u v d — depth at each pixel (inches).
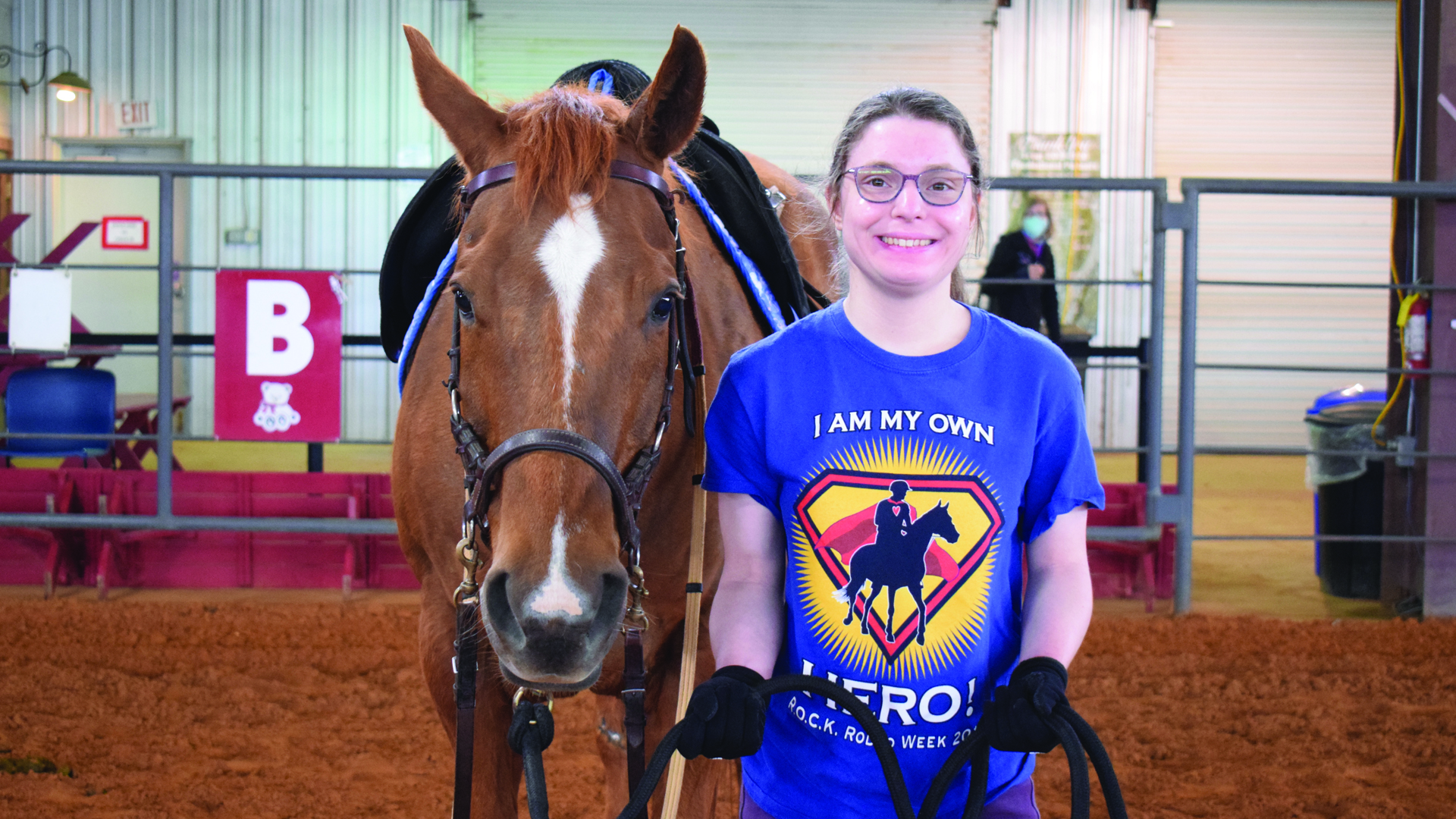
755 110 438.0
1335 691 141.9
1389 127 434.0
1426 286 182.5
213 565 193.2
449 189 79.3
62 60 419.2
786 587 53.4
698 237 80.1
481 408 58.7
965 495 49.6
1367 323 436.5
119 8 417.4
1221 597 199.5
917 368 50.8
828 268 117.7
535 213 57.8
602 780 112.7
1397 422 193.8
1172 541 194.1
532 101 65.9
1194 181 179.6
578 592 51.7
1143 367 185.8
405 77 421.1
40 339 188.7
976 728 45.6
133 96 420.5
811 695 50.9
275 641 159.0
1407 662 156.7
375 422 423.8
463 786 62.7
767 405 52.2
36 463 329.4
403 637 161.6
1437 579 184.4
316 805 104.3
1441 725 129.6
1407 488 191.2
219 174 179.0
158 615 169.9
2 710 127.2
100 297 423.5
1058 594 50.0
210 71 419.2
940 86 434.0
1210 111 432.8
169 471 180.7
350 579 184.9
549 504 53.1
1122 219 427.5
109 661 148.0
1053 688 43.6
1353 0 428.8
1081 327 430.3
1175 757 119.6
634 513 60.2
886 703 49.5
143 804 103.1
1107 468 389.7
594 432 55.4
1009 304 266.4
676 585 72.6
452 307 69.9
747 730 42.8
